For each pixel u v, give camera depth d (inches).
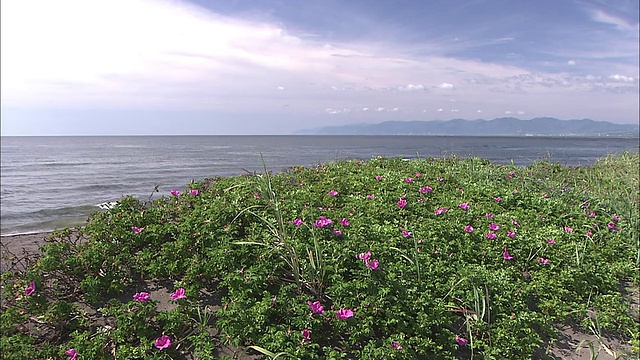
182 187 832.3
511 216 262.4
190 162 1517.0
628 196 373.4
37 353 127.3
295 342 132.1
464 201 280.5
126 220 197.5
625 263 234.7
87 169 1238.3
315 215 201.5
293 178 310.8
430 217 247.3
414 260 183.0
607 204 336.5
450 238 216.7
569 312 181.8
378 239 194.9
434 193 300.4
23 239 344.2
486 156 1206.9
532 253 218.2
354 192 280.7
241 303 142.2
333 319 144.4
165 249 174.4
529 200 302.0
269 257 165.9
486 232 226.4
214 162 1487.5
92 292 153.9
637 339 173.3
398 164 412.2
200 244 179.5
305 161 1375.5
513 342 150.9
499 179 389.7
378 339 143.3
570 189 369.4
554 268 207.6
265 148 2876.5
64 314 142.9
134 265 173.9
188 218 194.9
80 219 536.4
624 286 223.8
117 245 180.4
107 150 2736.2
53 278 167.5
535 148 2215.8
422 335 147.6
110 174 1079.0
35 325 144.9
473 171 402.3
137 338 139.8
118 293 164.6
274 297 147.6
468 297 164.6
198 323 145.3
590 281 204.7
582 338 176.9
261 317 136.7
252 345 137.9
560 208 290.0
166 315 140.0
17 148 3102.9
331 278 160.7
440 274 179.6
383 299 150.9
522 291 178.7
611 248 247.8
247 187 244.2
